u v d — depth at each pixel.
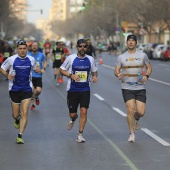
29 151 19.20
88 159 17.72
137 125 22.23
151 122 26.20
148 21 149.88
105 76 62.06
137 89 20.84
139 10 148.00
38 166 16.78
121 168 16.34
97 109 31.66
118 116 28.58
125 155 18.30
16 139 20.95
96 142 20.88
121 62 20.81
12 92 21.14
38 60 30.72
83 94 20.88
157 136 22.17
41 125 25.48
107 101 36.06
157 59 112.88
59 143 20.73
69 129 22.30
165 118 27.58
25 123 20.81
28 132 23.47
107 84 50.75
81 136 20.92
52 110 31.19
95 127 24.78
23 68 20.81
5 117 28.33
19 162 17.39
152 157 17.94
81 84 20.81
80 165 16.83
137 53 20.84
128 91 20.86
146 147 19.73
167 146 19.94
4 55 58.12
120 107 32.69
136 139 21.50
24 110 20.83
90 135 22.58
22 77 20.89
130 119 20.80
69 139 21.59
